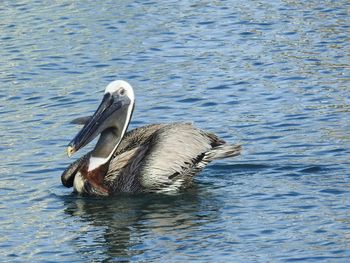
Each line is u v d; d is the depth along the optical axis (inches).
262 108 768.9
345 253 488.4
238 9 1082.7
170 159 601.9
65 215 567.2
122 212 570.9
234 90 816.9
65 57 930.7
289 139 692.1
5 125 751.1
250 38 970.7
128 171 608.4
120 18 1064.2
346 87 808.3
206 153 610.5
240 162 649.0
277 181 611.8
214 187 608.7
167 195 598.5
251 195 589.0
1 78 875.4
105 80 860.0
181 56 922.1
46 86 849.5
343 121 725.3
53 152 684.7
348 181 601.9
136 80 856.9
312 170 627.2
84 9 1109.1
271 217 546.9
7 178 633.6
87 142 610.2
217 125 733.9
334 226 526.6
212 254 494.6
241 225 536.7
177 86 835.4
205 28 1013.2
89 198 598.5
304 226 529.0
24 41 989.8
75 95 822.5
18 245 520.1
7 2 1149.1
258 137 701.3
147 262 487.5
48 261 495.8
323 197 576.1
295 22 1017.5
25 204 587.5
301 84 823.1
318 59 890.7
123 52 940.0
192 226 539.2
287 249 497.4
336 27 991.0
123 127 620.1
